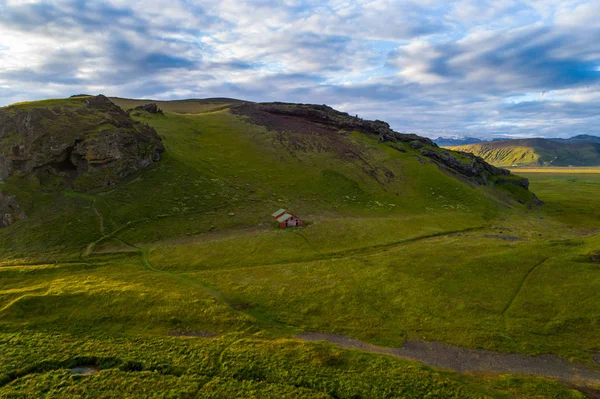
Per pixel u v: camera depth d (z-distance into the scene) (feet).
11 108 296.30
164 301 163.22
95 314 152.87
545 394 110.52
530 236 292.81
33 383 110.73
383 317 158.71
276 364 121.49
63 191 277.85
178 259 220.23
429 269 203.72
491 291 176.86
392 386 111.96
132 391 107.76
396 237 276.62
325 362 123.54
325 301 171.22
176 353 127.65
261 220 297.12
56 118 306.55
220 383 111.96
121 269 204.54
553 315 154.71
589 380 119.14
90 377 113.91
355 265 215.51
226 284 188.03
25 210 252.62
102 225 251.80
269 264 218.38
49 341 134.21
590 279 175.42
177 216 280.51
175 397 105.60
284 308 165.78
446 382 114.01
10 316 149.89
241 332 144.15
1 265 204.13
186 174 346.13
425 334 146.20
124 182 305.53
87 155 295.28
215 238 258.16
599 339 138.82
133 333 141.69
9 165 267.80
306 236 266.57
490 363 128.47
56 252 220.23
